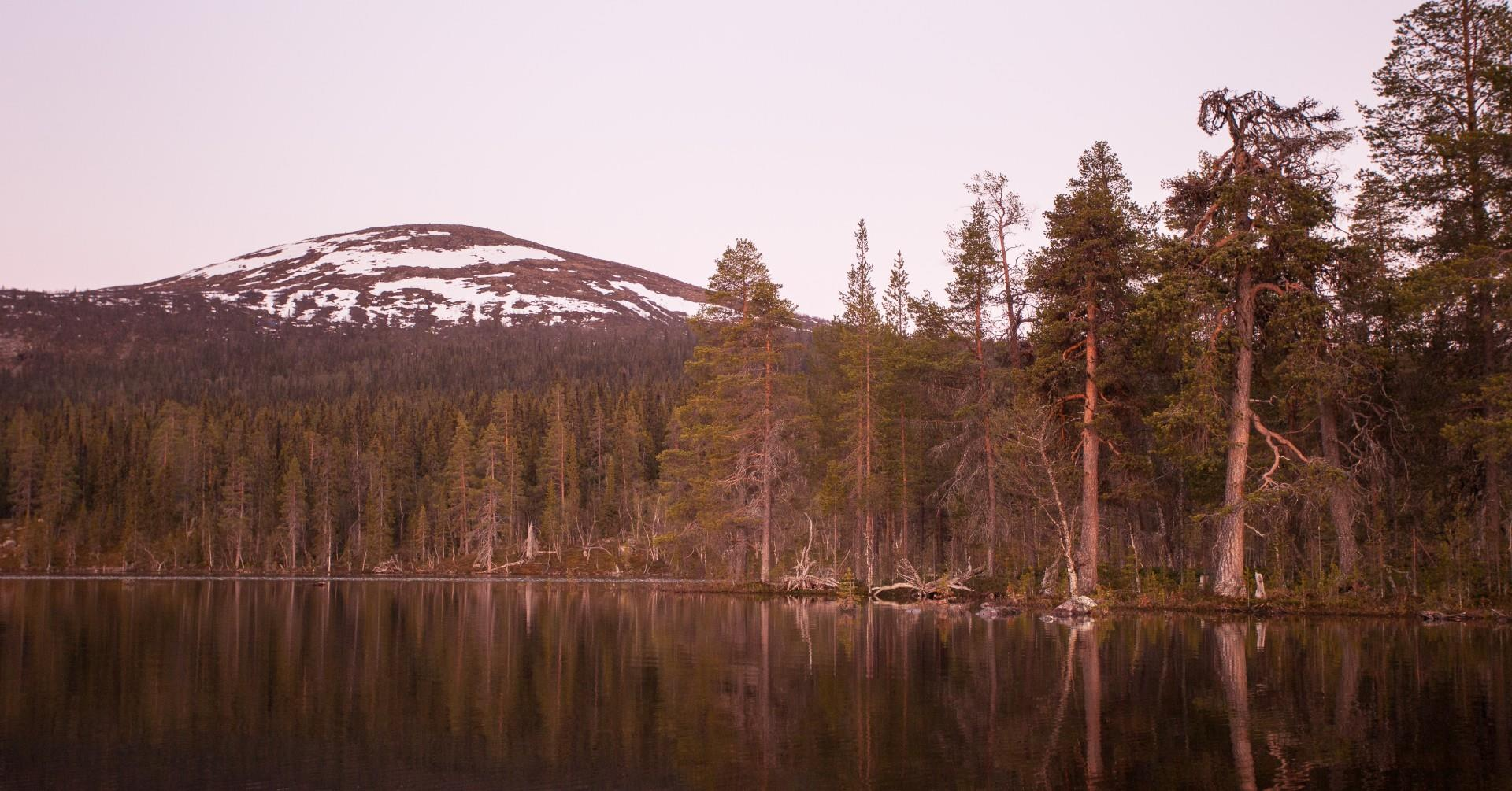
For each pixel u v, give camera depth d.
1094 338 41.19
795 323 56.06
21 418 137.75
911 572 52.59
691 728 17.41
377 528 115.44
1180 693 20.09
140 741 16.50
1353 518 38.34
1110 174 48.84
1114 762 14.52
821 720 17.94
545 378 183.00
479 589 73.88
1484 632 30.73
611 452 127.88
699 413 59.84
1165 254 37.09
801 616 40.88
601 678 23.27
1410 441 38.91
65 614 42.72
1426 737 15.96
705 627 36.59
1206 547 46.72
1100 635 30.84
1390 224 39.41
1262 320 38.94
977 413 49.38
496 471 114.69
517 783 13.80
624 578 97.19
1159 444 42.78
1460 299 34.06
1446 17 36.62
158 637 33.03
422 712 19.05
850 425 56.22
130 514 117.31
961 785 13.41
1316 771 13.84
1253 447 42.16
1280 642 28.30
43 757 15.38
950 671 23.59
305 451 127.69
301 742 16.44
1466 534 35.72
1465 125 36.72
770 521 57.91
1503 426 30.53
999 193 49.78
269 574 108.44
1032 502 49.69
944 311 51.84
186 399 186.00
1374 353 36.00
